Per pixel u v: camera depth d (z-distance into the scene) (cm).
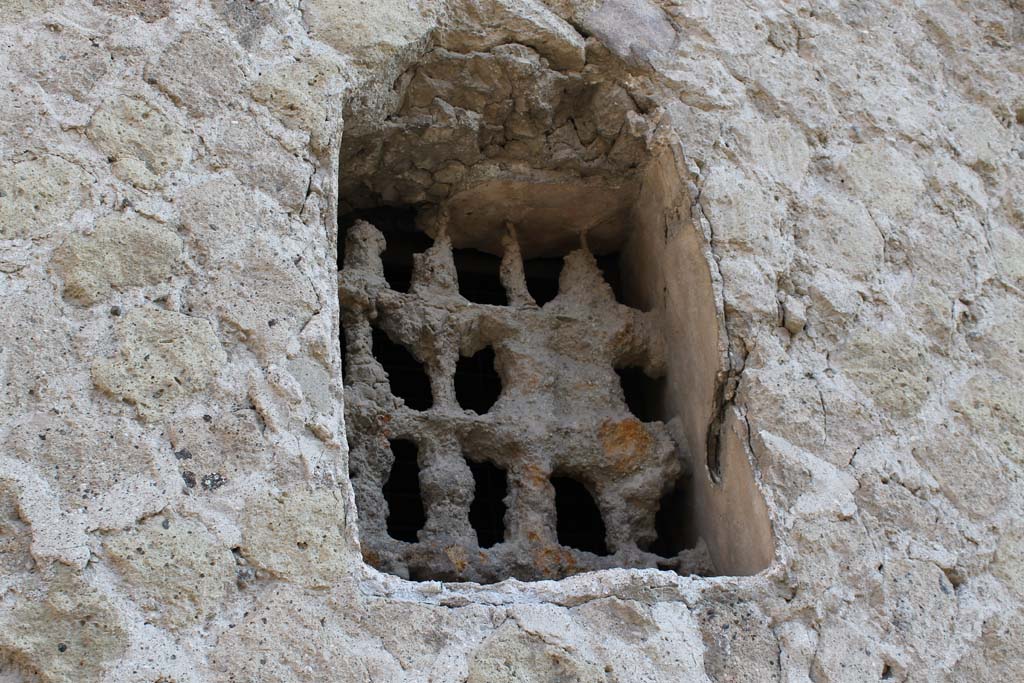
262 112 464
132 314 413
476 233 566
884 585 436
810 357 480
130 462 390
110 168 437
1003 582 453
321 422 412
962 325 510
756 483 452
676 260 516
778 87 541
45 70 449
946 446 474
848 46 566
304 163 459
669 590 420
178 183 441
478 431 502
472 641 394
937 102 567
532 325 534
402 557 467
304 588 387
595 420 514
